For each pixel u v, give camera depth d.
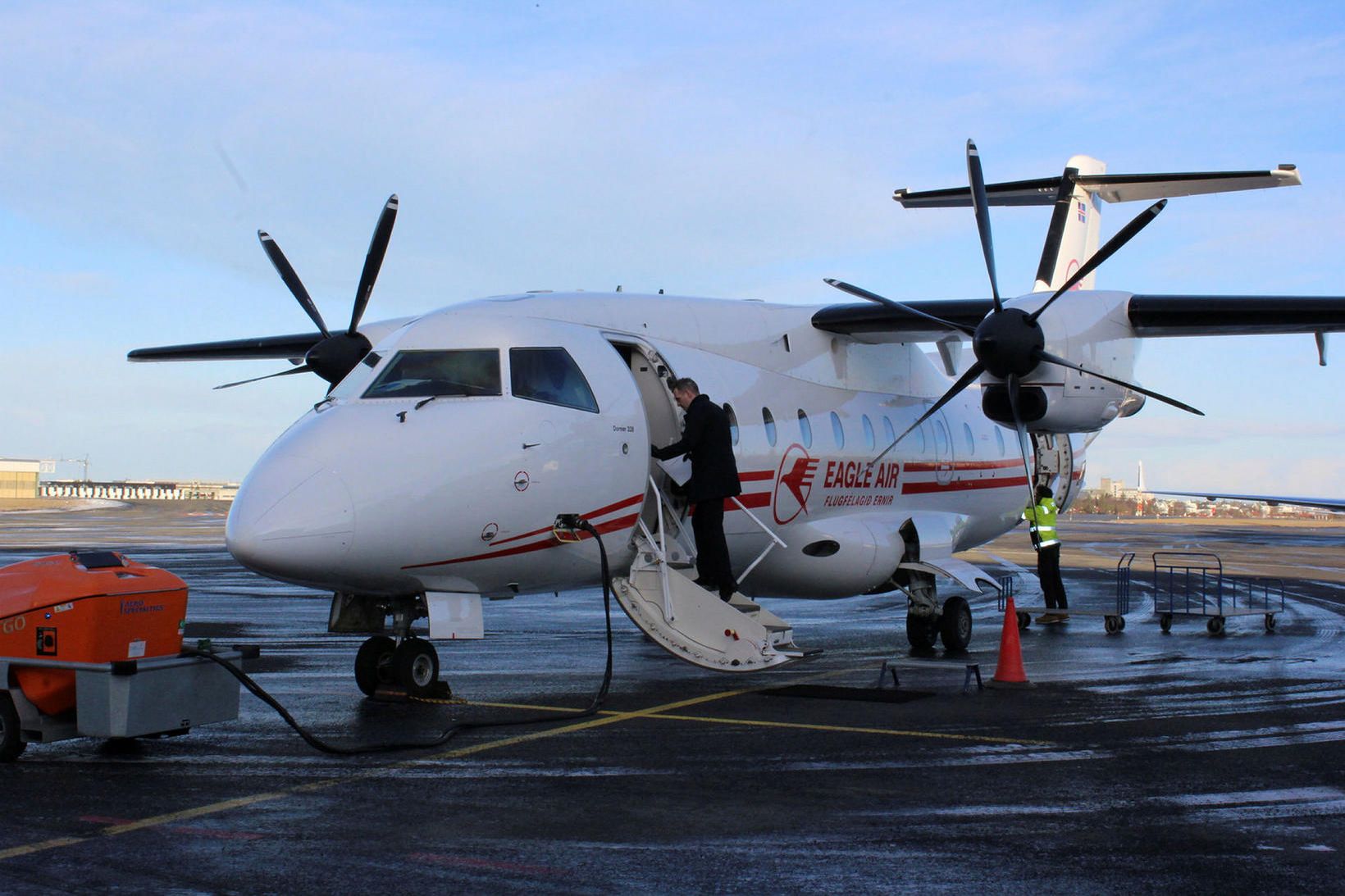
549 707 8.63
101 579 6.59
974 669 9.45
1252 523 85.38
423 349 8.80
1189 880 4.63
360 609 8.92
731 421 10.49
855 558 11.75
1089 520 88.31
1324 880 4.64
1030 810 5.66
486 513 8.26
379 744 7.16
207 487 126.44
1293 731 7.71
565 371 9.02
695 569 9.92
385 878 4.57
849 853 4.94
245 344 14.57
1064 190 13.31
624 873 4.66
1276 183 13.38
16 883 4.46
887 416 12.70
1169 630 14.35
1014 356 10.74
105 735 6.52
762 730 7.69
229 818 5.42
